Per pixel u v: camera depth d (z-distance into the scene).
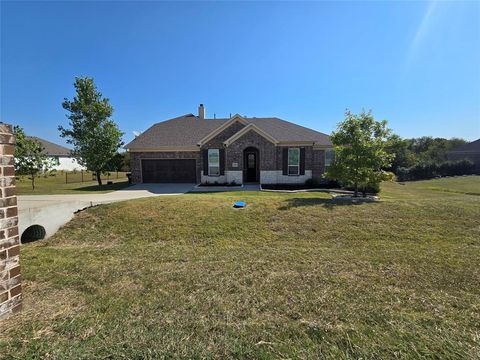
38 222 6.90
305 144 18.67
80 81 20.00
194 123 25.12
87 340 2.52
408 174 31.69
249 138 18.59
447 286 3.80
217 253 5.39
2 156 2.82
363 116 10.88
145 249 5.75
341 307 3.18
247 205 8.70
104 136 20.41
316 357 2.31
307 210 8.12
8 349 2.39
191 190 16.70
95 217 7.96
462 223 6.99
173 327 2.75
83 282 3.96
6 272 2.89
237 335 2.62
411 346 2.45
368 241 6.09
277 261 4.86
